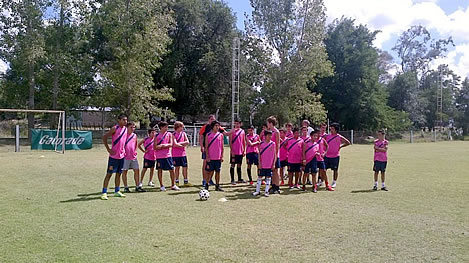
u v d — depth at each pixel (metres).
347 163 17.64
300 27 38.59
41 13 30.00
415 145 37.62
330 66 39.34
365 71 46.94
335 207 7.88
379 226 6.37
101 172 13.07
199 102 45.62
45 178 11.64
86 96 37.34
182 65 42.72
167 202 8.24
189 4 42.38
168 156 9.80
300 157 10.28
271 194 9.45
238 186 10.79
